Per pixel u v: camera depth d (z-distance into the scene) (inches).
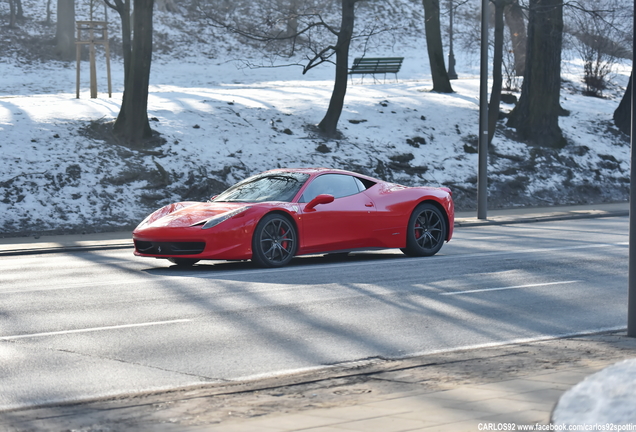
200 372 205.3
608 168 1026.7
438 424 143.3
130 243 557.3
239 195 431.2
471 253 474.6
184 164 787.4
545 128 1046.4
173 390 187.2
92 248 542.6
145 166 763.4
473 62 1994.3
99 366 211.5
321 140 916.6
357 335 251.6
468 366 205.5
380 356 223.5
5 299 321.7
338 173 439.2
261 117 951.0
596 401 137.1
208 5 2143.2
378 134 969.5
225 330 258.5
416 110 1069.1
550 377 185.8
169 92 1051.3
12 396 182.4
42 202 675.4
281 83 1386.6
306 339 245.6
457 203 867.4
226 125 900.6
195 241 382.0
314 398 174.2
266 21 949.2
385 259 450.3
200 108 947.3
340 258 458.0
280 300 314.0
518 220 719.1
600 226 662.5
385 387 183.3
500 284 354.9
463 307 300.8
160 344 238.4
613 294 330.0
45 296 328.8
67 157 743.1
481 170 718.5
